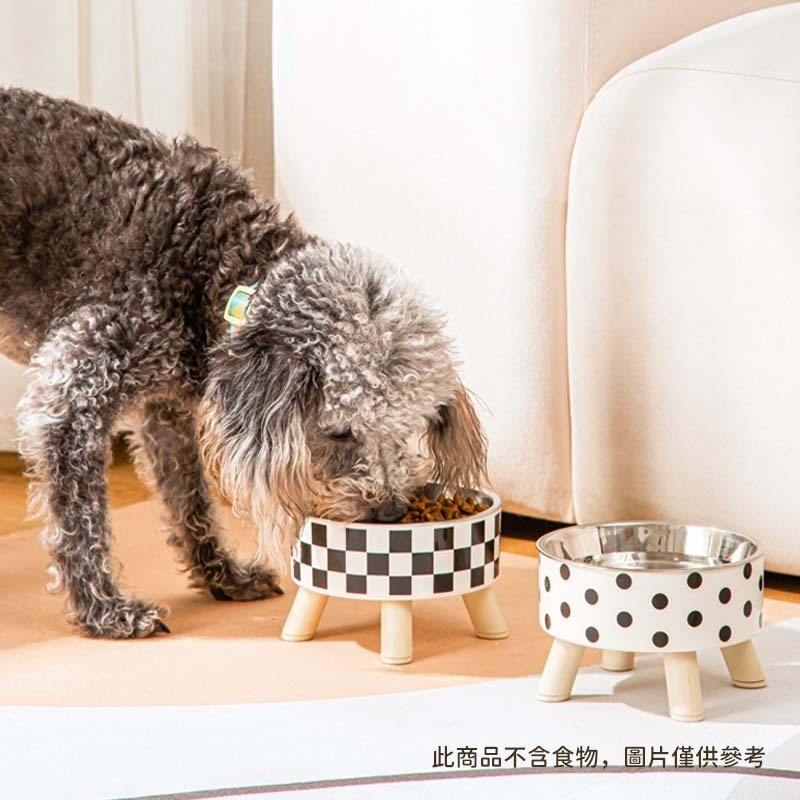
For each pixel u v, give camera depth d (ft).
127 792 4.49
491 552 6.07
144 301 6.32
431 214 7.73
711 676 5.61
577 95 7.20
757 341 6.75
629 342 7.15
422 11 7.58
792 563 6.89
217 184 6.64
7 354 7.13
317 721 5.16
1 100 6.79
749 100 6.70
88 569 6.35
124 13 9.87
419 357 5.86
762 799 4.37
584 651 5.47
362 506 5.88
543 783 4.53
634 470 7.27
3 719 5.21
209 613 6.75
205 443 5.95
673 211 6.89
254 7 10.66
